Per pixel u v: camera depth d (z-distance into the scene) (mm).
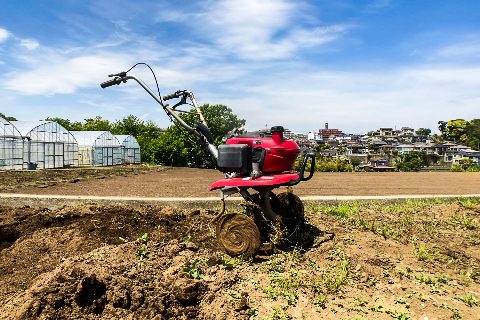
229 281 4730
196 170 32969
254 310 4211
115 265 5090
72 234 7012
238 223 5445
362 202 10781
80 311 4434
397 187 16484
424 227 7656
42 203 11055
